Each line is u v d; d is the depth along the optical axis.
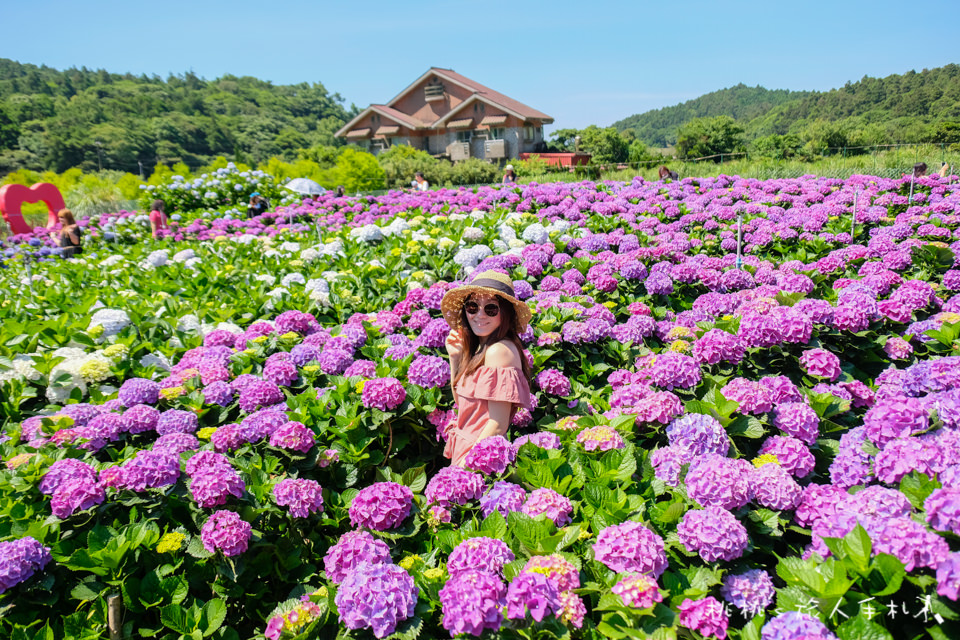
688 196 10.56
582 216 9.27
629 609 1.95
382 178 32.34
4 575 2.25
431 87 47.44
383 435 3.28
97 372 4.02
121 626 2.28
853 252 6.23
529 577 1.93
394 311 5.05
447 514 2.58
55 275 7.43
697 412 3.06
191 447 2.97
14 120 103.50
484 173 33.31
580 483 2.65
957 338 4.04
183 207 16.61
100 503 2.57
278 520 2.75
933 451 2.36
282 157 108.06
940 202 9.09
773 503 2.47
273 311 5.48
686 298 5.70
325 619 2.18
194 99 137.12
